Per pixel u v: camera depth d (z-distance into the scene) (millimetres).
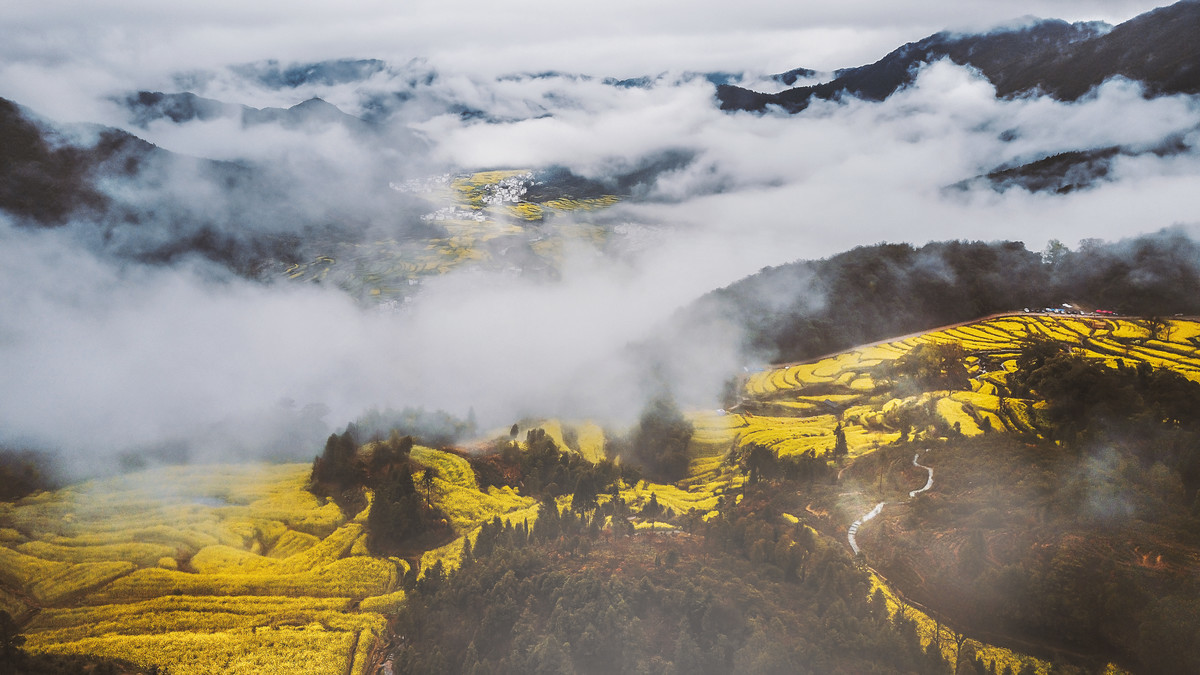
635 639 104875
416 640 119625
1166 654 90438
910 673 94188
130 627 125562
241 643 121750
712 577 115125
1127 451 126875
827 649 97938
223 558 147625
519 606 115750
